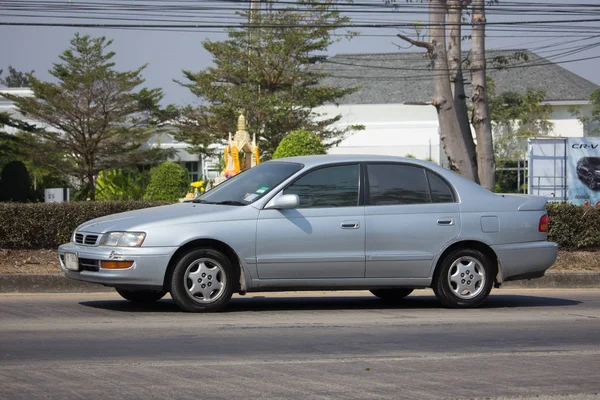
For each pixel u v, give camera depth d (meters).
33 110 54.91
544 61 60.59
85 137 56.09
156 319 11.12
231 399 6.91
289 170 12.29
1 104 63.47
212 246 11.64
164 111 56.81
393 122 57.03
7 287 14.70
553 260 13.20
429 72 61.91
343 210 12.10
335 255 11.98
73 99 54.31
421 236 12.40
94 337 9.70
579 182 34.03
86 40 55.72
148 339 9.62
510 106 56.41
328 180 12.20
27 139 55.44
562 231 20.14
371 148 56.91
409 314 12.19
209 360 8.49
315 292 15.38
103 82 54.25
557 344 9.85
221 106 51.59
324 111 58.59
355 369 8.20
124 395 6.98
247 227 11.64
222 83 54.03
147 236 11.30
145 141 58.19
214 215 11.62
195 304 11.59
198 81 52.97
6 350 8.88
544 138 34.12
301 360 8.59
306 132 29.73
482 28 25.95
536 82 58.81
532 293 16.03
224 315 11.62
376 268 12.20
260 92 53.56
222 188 12.80
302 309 12.63
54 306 12.44
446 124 25.61
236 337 9.87
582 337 10.38
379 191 12.38
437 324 11.22
